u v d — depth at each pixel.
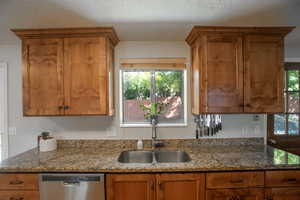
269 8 1.61
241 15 1.73
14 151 2.31
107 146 2.28
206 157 1.84
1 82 2.30
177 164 1.65
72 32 1.86
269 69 1.91
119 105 2.30
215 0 1.49
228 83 1.90
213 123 2.31
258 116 2.37
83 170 1.59
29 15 1.68
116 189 1.60
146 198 1.60
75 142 2.28
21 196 1.60
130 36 2.16
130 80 2.40
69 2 1.48
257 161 1.70
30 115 1.89
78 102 1.90
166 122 2.39
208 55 1.89
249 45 1.90
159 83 2.40
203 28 1.84
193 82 2.20
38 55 1.89
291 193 1.62
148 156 2.17
